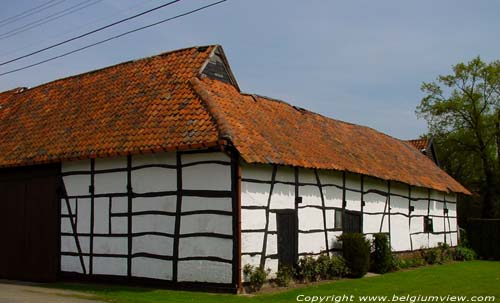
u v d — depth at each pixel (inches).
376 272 751.7
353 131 950.4
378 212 806.5
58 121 679.1
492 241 1115.3
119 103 636.7
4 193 676.7
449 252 1023.6
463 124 1688.0
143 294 495.2
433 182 991.0
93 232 590.6
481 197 1691.7
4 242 667.4
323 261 637.3
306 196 635.5
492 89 1637.6
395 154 999.6
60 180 623.5
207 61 629.0
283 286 565.3
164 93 605.9
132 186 565.9
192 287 518.6
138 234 557.3
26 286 572.7
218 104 575.5
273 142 593.6
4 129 743.1
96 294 496.7
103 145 575.5
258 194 548.1
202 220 522.0
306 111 844.6
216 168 521.0
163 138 535.5
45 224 629.9
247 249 524.7
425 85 1740.9
